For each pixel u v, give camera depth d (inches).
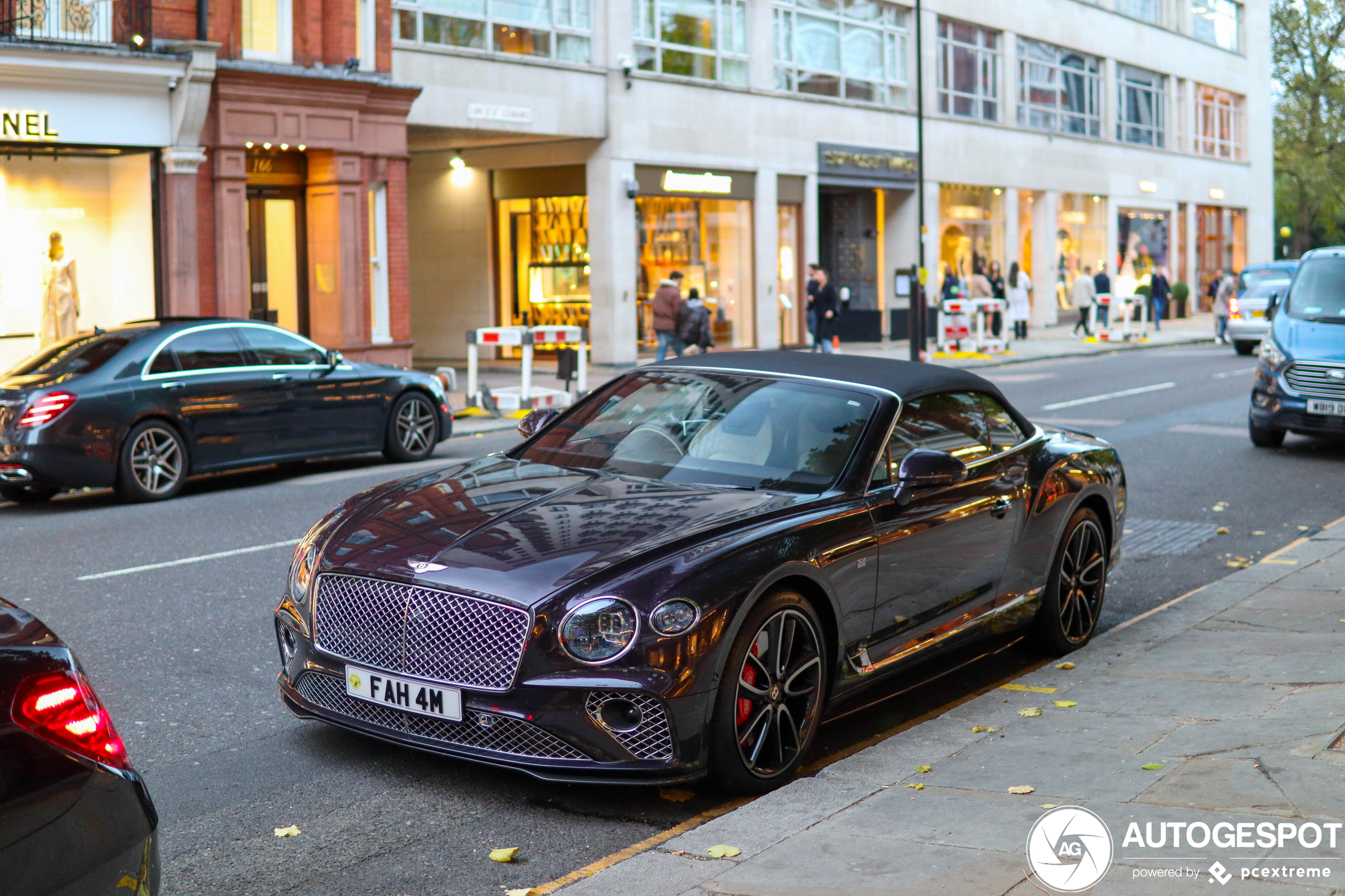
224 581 320.2
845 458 212.2
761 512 193.0
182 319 484.4
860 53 1328.7
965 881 142.2
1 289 682.8
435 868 161.9
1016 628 245.3
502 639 171.9
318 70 774.5
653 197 1107.3
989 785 175.3
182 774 193.5
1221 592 303.7
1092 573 268.4
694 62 1135.0
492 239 1160.8
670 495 200.1
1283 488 470.6
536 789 188.1
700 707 172.9
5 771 103.5
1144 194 1879.9
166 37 709.3
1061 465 255.4
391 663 179.8
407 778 192.1
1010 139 1557.6
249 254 794.2
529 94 990.4
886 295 1424.7
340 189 799.7
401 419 546.6
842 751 208.8
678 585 173.3
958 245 1496.1
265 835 171.8
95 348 461.1
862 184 1327.5
